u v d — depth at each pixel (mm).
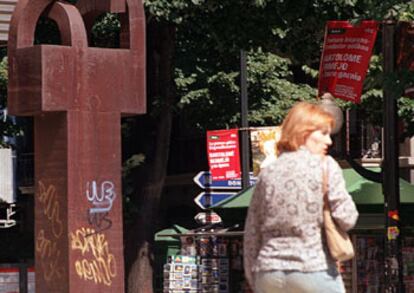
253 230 9156
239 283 36812
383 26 23922
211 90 43250
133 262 41438
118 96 20938
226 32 33312
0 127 49000
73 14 20719
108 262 20609
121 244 20750
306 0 32281
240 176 39062
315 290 8883
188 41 41281
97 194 20609
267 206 9023
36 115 20812
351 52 24641
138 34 21266
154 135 41344
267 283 8977
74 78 20516
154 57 40594
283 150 9219
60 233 20438
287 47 35062
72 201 20359
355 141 52281
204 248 38250
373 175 25875
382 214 30031
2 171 75375
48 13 20969
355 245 31547
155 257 46781
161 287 46375
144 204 41344
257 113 44438
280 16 32500
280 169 9039
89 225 20484
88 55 20672
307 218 8938
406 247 30984
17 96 20672
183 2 32375
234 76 43031
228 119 44344
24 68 20547
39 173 20828
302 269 8867
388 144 23891
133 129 42781
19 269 37031
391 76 23719
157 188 41406
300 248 8930
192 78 42250
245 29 33344
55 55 20328
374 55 32250
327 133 9219
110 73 20891
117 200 20781
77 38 20562
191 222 58688
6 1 25875
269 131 35938
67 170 20344
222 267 36969
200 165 58719
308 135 9141
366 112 43344
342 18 32688
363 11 31797
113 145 20812
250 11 32812
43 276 20750
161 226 61656
